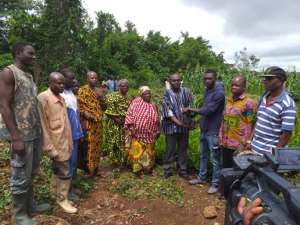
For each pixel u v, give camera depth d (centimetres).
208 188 571
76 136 512
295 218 132
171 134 604
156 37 4141
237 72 2192
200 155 586
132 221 461
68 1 1438
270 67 398
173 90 604
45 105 443
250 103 486
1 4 3108
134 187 568
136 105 626
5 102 373
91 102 577
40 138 421
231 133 504
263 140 409
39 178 557
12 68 381
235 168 194
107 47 3309
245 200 163
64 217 458
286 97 393
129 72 3188
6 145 713
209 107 533
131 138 627
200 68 2109
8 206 459
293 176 349
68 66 1398
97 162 601
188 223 461
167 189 560
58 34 1409
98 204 507
